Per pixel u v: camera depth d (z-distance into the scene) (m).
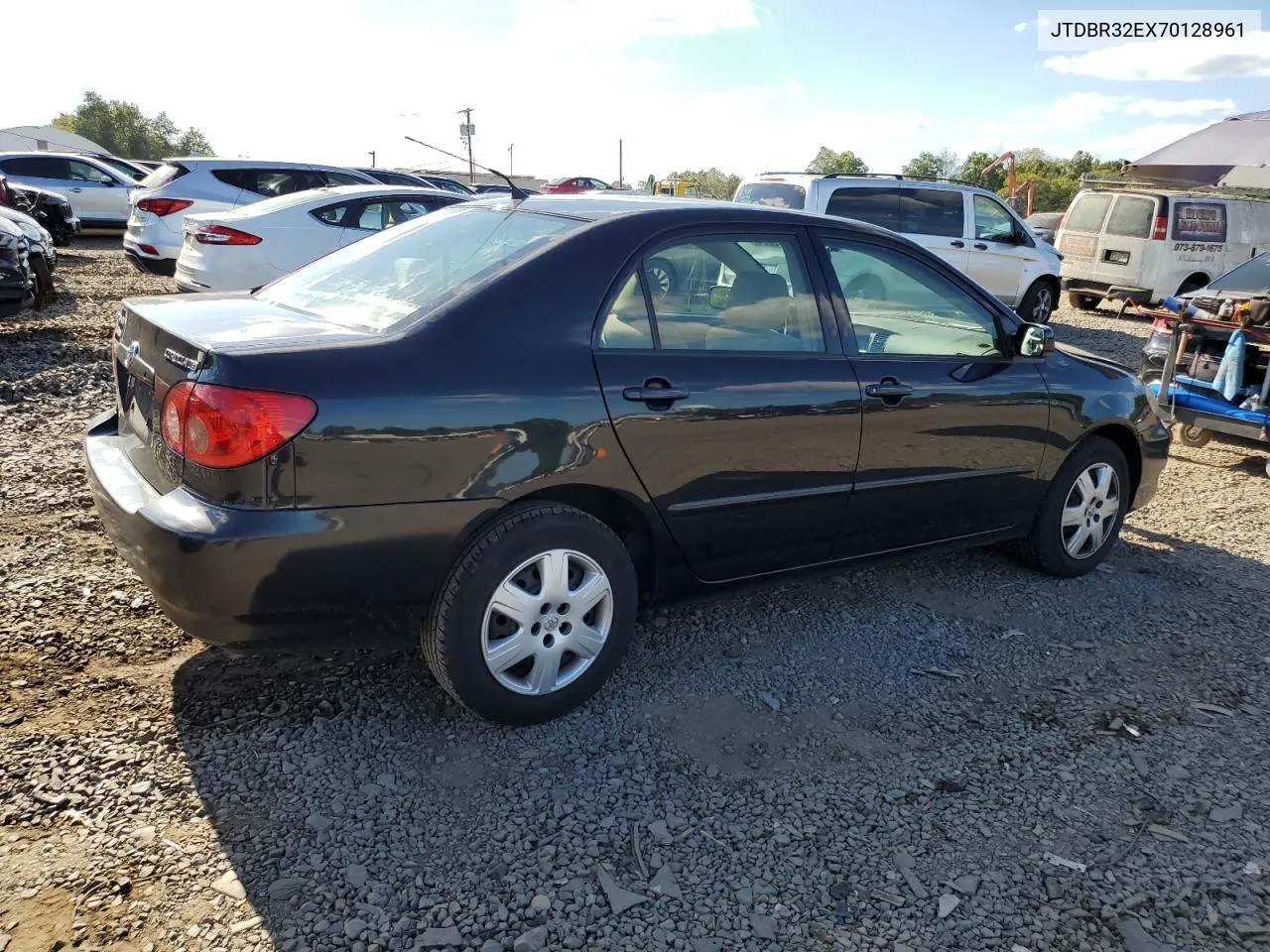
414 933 2.25
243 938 2.21
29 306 9.23
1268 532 5.46
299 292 3.53
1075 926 2.39
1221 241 14.89
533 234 3.26
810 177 11.75
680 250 3.30
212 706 3.10
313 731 3.01
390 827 2.61
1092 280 15.45
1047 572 4.57
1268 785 3.01
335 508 2.63
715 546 3.40
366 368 2.68
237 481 2.54
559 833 2.63
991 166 28.80
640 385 3.07
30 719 2.95
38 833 2.49
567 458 2.94
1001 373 4.12
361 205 9.51
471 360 2.82
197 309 3.18
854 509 3.72
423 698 3.24
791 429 3.42
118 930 2.21
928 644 3.87
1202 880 2.57
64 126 94.88
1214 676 3.70
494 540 2.87
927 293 3.96
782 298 3.52
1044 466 4.32
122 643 3.44
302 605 2.67
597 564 3.09
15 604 3.64
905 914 2.40
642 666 3.58
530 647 3.01
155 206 11.02
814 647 3.80
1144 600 4.41
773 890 2.46
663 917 2.35
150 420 2.89
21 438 5.70
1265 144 14.91
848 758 3.06
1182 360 6.97
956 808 2.83
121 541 2.76
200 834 2.53
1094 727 3.30
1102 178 16.03
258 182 11.51
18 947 2.13
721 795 2.84
